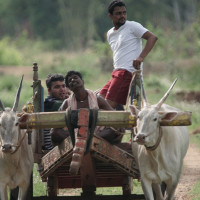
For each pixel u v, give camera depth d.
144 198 21.20
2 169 20.27
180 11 138.75
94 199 20.95
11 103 48.16
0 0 151.75
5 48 112.31
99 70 91.25
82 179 20.25
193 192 26.52
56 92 24.66
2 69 95.56
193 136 43.28
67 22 139.62
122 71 22.97
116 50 23.34
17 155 20.05
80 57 104.81
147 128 18.45
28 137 19.61
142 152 20.03
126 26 23.11
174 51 85.31
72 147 19.44
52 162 20.27
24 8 150.62
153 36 22.52
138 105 21.08
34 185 26.91
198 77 74.69
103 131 20.78
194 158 35.41
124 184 21.42
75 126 19.05
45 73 85.25
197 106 56.44
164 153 19.94
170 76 76.19
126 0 132.50
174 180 20.48
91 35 135.25
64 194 26.78
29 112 20.44
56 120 19.11
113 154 20.08
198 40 80.31
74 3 139.25
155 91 64.94
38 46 130.12
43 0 145.62
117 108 23.55
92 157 19.78
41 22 145.12
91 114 18.92
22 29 150.00
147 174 20.08
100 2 138.12
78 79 20.89
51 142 22.17
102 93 23.83
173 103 57.94
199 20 86.75
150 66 85.56
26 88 65.69
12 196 22.02
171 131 20.39
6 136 18.78
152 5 133.62
